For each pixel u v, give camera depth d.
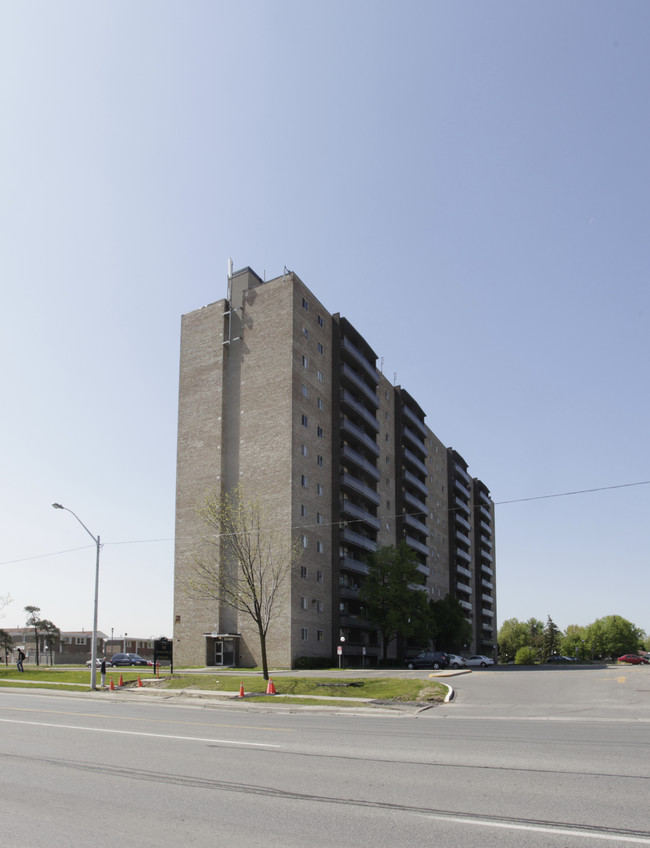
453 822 7.37
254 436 61.84
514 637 164.25
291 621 55.50
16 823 7.59
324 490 64.25
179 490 64.00
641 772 10.06
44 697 31.23
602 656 160.50
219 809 8.09
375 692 28.00
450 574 100.88
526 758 11.48
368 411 76.00
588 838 6.74
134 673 44.22
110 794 8.96
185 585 60.88
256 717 20.64
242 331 65.38
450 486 106.06
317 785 9.38
